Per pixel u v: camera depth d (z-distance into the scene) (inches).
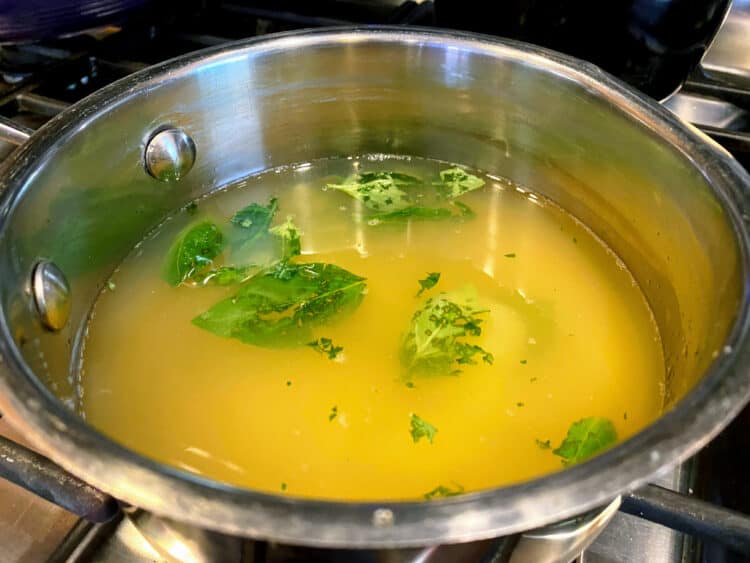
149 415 7.1
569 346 7.7
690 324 6.7
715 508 5.2
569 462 6.5
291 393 7.2
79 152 7.2
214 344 7.7
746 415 7.0
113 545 6.1
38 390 4.7
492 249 8.9
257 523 3.9
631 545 6.1
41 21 9.9
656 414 7.0
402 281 8.4
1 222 6.0
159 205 8.9
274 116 9.2
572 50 9.1
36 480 5.4
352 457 6.6
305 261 8.7
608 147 8.0
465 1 9.3
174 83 8.0
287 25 11.9
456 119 9.3
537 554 5.2
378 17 12.0
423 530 3.9
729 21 11.9
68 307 7.4
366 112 9.4
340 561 4.6
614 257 8.7
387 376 7.3
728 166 6.5
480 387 7.2
